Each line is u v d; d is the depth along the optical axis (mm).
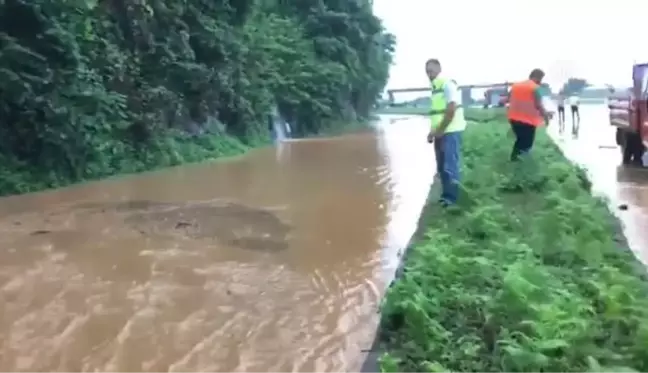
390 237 8711
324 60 35094
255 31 28797
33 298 6434
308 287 6605
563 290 5129
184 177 16453
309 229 9344
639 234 7750
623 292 4949
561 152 15039
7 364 4914
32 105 14992
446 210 8945
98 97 16531
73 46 15766
